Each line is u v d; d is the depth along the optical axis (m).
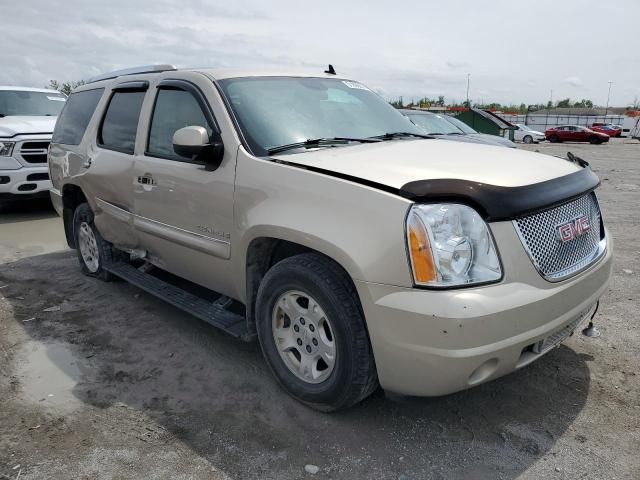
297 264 2.85
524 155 3.24
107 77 5.13
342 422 2.95
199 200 3.46
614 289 4.86
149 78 4.26
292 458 2.68
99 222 4.82
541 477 2.52
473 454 2.69
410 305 2.41
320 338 2.90
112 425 2.97
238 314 3.68
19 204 9.72
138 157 4.09
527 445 2.74
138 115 4.27
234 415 3.05
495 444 2.76
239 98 3.52
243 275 3.29
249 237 3.09
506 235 2.51
